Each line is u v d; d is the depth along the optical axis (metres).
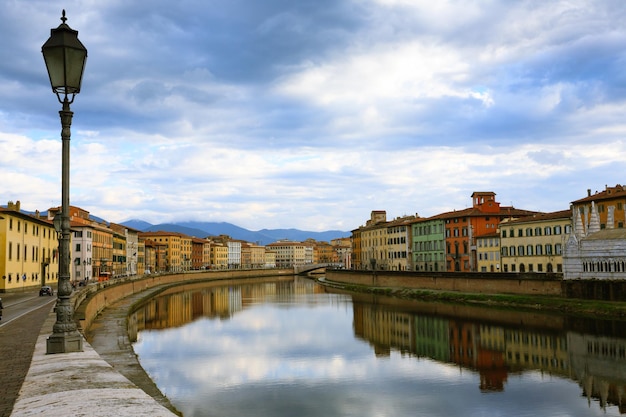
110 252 163.50
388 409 34.53
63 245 16.45
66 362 13.52
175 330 70.75
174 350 55.47
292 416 32.75
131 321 78.69
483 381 42.00
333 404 35.56
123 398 9.34
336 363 49.09
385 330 69.25
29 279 96.50
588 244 83.38
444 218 144.38
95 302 69.81
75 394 9.68
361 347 57.44
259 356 52.34
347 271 167.00
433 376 43.91
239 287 176.75
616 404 35.38
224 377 43.22
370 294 131.50
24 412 8.55
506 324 70.12
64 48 15.58
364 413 33.47
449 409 34.66
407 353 53.88
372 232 192.00
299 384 41.09
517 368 46.31
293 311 94.62
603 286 79.94
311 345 58.72
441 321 75.62
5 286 84.56
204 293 146.25
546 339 58.78
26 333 29.66
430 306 96.06
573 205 103.88
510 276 97.06
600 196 100.38
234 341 61.47
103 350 43.66
